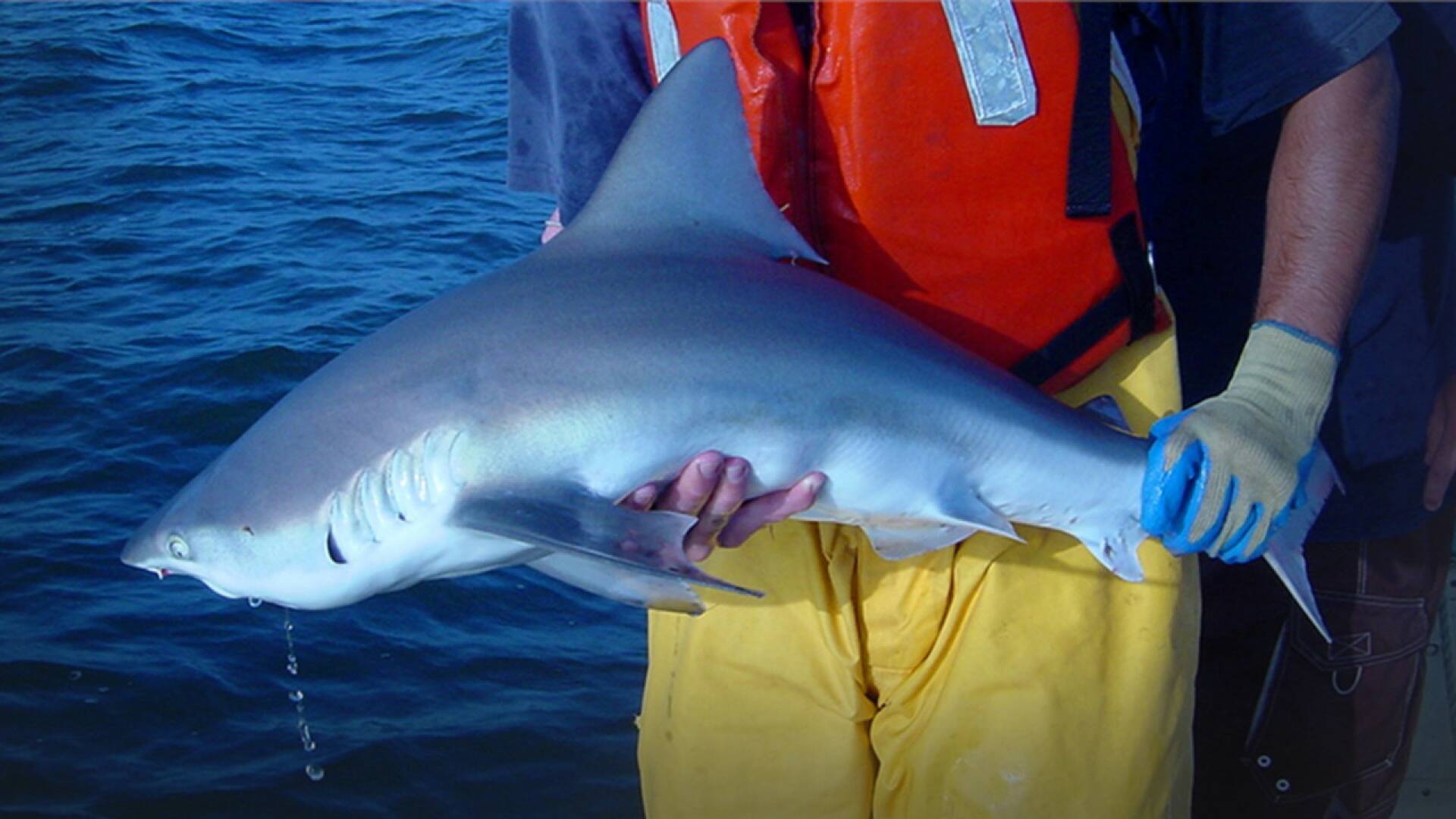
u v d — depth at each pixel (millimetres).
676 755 2922
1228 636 3480
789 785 2850
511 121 2969
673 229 2453
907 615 2768
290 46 15352
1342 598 3336
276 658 4844
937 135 2436
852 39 2416
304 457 2320
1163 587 2678
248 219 9789
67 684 4645
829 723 2816
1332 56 2441
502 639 5027
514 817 4199
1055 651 2668
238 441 2434
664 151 2439
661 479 2307
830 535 2770
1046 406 2494
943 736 2723
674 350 2305
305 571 2328
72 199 10281
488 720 4586
